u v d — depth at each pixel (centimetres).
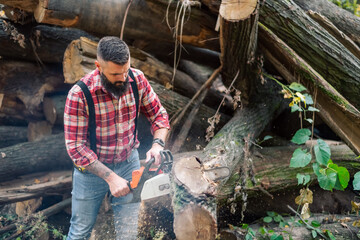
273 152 294
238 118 310
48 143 396
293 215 278
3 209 376
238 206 279
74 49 298
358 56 303
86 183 222
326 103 271
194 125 346
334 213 285
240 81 308
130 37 319
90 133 204
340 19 346
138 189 275
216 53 441
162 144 219
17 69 376
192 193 181
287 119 354
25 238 317
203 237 185
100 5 281
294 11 271
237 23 243
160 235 249
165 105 329
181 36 320
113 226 267
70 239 235
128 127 214
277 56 282
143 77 212
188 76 412
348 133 269
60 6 267
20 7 286
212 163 209
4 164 363
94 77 191
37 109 413
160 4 299
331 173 232
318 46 275
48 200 383
